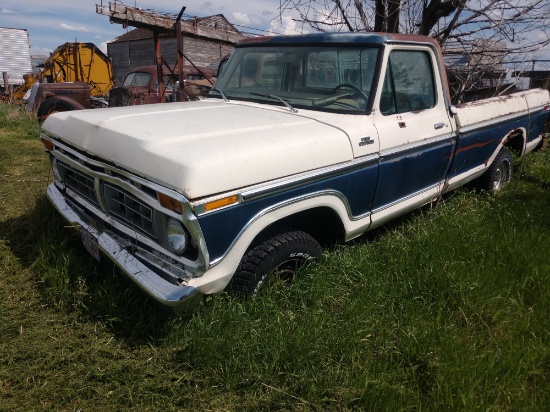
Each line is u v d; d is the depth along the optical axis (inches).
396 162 143.2
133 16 307.7
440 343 111.1
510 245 154.4
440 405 95.7
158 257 108.4
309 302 122.9
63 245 142.6
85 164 122.1
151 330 114.6
